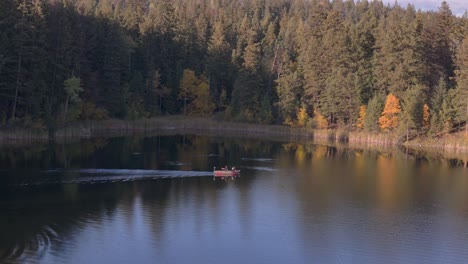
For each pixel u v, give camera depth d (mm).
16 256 27641
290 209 38844
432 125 83750
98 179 46562
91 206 37500
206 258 28734
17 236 30688
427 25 100562
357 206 40500
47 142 69562
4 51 67688
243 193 43406
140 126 97000
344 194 44406
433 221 37031
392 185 48750
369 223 36094
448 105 83812
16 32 69500
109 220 34375
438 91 86188
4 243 29500
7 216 34406
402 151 75438
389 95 87188
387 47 94500
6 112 71062
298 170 55594
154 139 81375
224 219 35656
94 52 94562
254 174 52188
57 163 53250
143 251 29281
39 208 36500
